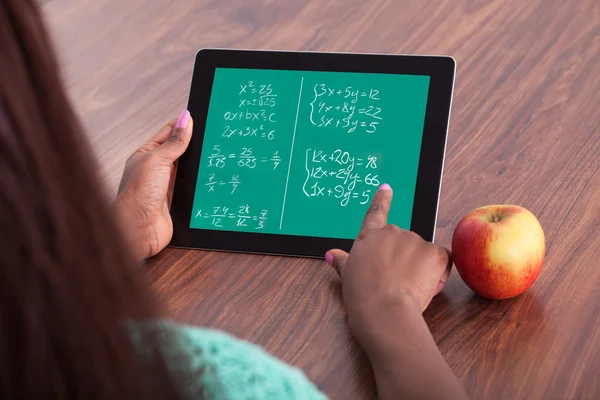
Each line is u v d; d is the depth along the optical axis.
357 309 0.98
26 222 0.37
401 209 1.15
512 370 0.95
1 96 0.38
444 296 1.08
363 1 1.57
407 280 1.00
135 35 1.59
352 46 1.47
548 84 1.33
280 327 1.05
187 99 1.43
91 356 0.40
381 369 0.91
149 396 0.44
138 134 1.38
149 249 1.18
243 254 1.19
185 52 1.53
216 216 1.21
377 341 0.93
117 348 0.41
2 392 0.39
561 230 1.12
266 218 1.19
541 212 1.15
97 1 1.70
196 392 0.51
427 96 1.19
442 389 0.86
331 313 1.07
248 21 1.57
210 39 1.54
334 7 1.57
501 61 1.39
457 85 1.37
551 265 1.08
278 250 1.18
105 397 0.40
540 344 0.98
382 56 1.23
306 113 1.23
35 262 0.37
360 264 1.02
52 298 0.38
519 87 1.34
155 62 1.52
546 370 0.95
